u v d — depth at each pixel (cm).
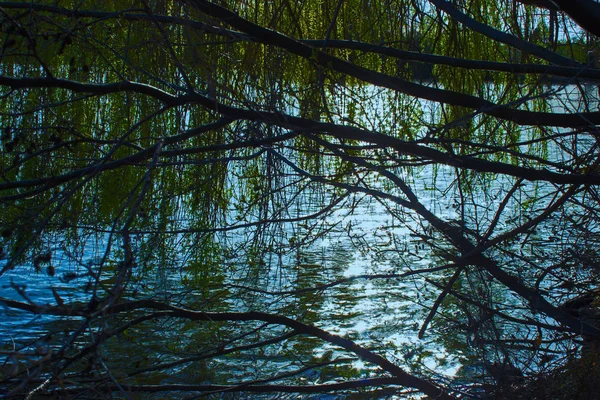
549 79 395
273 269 607
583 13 307
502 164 346
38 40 494
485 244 357
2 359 357
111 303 177
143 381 427
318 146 496
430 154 346
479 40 549
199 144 540
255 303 523
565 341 400
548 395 356
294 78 499
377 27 529
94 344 189
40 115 533
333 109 475
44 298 528
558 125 364
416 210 370
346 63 368
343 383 363
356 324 520
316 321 525
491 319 367
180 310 353
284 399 423
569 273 407
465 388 380
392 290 575
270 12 489
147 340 464
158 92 324
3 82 295
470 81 551
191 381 437
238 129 427
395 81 366
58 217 442
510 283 366
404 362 450
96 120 588
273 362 468
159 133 578
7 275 584
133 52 494
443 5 400
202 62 317
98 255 594
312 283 582
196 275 533
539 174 345
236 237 604
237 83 430
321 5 524
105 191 521
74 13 309
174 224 536
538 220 366
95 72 572
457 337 484
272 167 492
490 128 514
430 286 578
